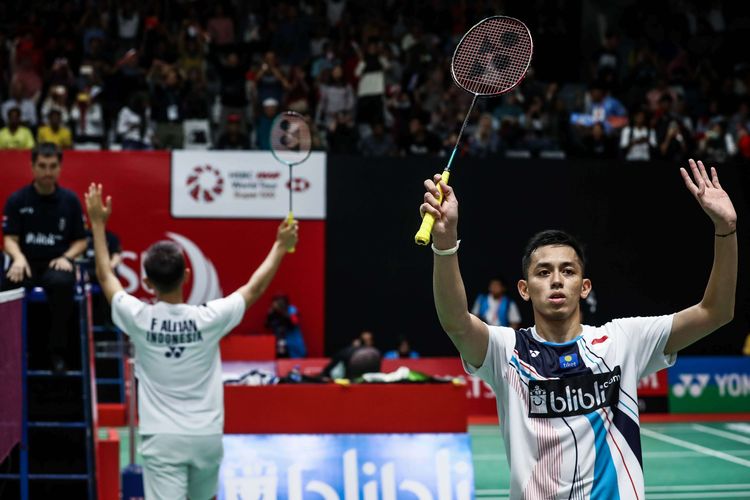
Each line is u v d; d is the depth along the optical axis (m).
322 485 7.15
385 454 7.27
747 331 15.55
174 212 14.88
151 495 5.11
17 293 6.20
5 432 5.86
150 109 16.22
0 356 5.73
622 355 3.42
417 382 7.50
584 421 3.33
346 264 15.09
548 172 15.30
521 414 3.38
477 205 15.20
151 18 17.70
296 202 15.04
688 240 15.48
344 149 15.90
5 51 17.64
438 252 3.29
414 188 15.16
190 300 14.84
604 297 15.36
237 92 16.56
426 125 16.64
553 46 20.41
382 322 15.10
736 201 15.45
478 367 3.52
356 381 7.93
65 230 7.49
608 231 15.38
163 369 5.12
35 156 7.30
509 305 14.81
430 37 19.39
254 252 14.98
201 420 5.14
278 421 7.34
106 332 11.86
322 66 18.00
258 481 7.13
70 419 6.97
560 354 3.43
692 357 15.16
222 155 14.94
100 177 14.78
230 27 18.66
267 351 14.02
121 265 14.74
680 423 14.14
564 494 3.28
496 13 20.17
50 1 18.77
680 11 21.47
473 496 7.18
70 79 16.81
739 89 19.33
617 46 20.16
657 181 15.48
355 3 19.89
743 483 9.82
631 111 17.77
